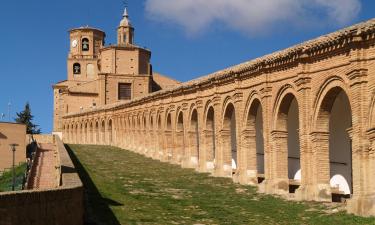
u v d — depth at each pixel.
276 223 27.09
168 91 58.59
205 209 30.73
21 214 16.56
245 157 42.06
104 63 99.62
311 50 33.09
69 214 20.50
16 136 71.12
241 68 42.00
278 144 37.47
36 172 55.53
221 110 46.62
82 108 100.94
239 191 38.06
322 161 32.88
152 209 29.86
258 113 46.97
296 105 41.22
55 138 75.19
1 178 58.78
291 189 38.19
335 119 37.91
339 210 29.28
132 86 98.56
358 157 28.48
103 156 61.81
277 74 37.53
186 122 54.41
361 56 28.70
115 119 80.81
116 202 31.05
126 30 102.44
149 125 65.62
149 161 58.75
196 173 48.50
